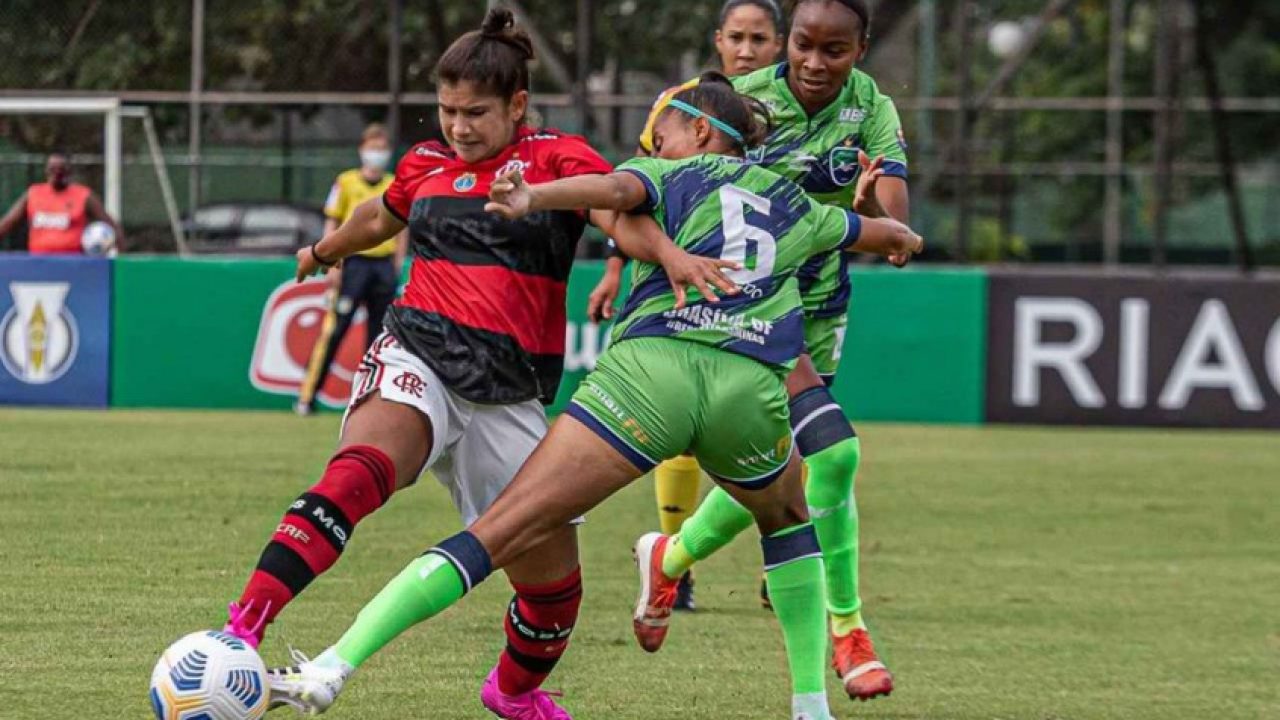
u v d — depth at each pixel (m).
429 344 15.92
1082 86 89.75
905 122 76.56
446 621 22.72
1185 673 21.95
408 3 55.91
